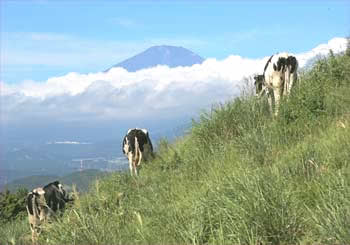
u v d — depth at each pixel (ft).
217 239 20.67
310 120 34.81
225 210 21.06
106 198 34.88
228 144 36.37
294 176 24.99
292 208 20.53
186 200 27.86
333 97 36.19
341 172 22.24
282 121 35.91
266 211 20.15
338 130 29.78
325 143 28.27
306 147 28.27
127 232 25.02
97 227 23.77
